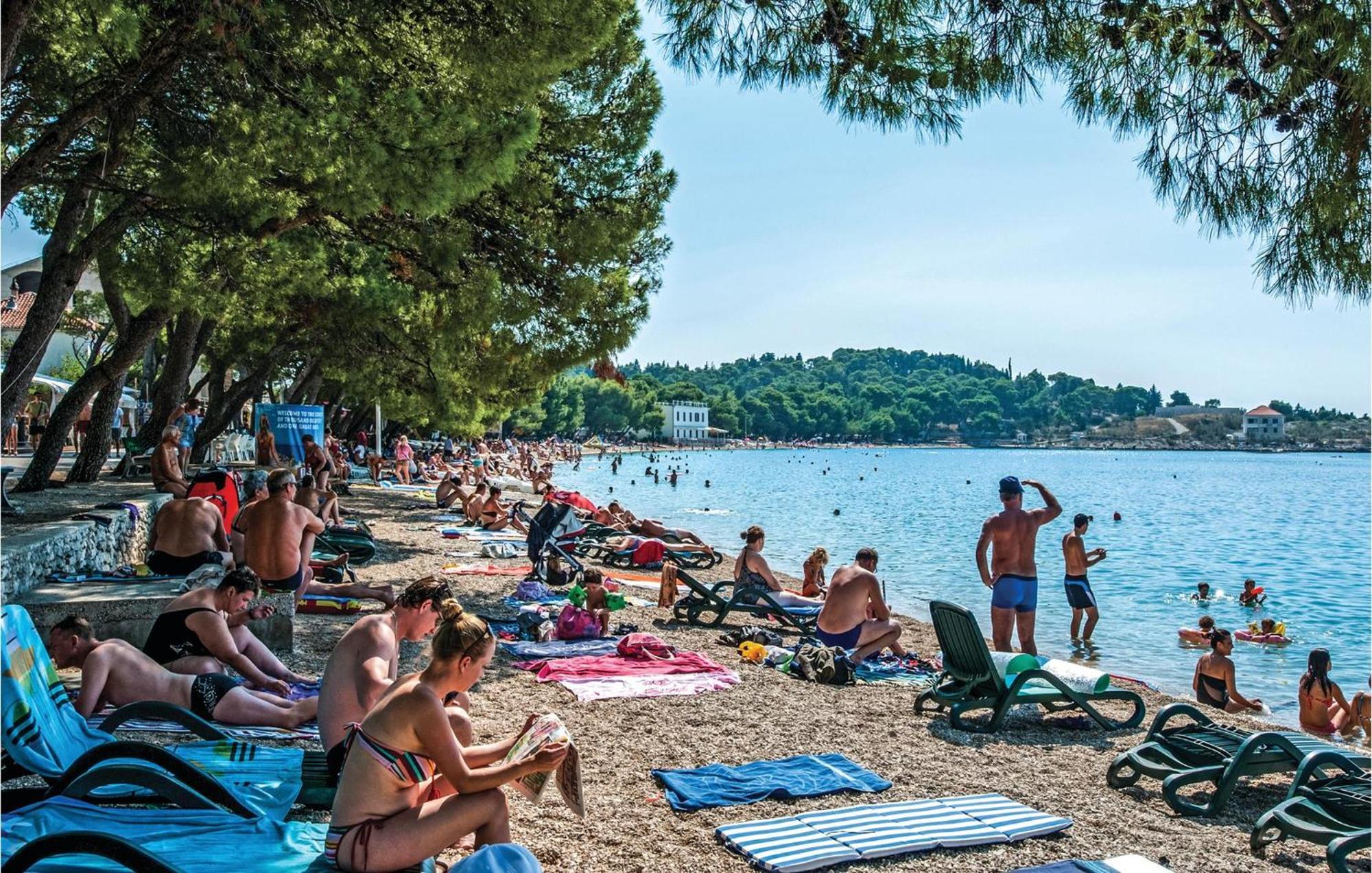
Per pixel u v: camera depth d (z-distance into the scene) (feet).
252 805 14.84
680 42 16.16
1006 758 22.59
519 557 55.16
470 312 44.68
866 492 188.03
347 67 32.40
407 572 48.37
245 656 22.80
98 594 26.20
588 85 48.47
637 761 21.02
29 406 136.56
